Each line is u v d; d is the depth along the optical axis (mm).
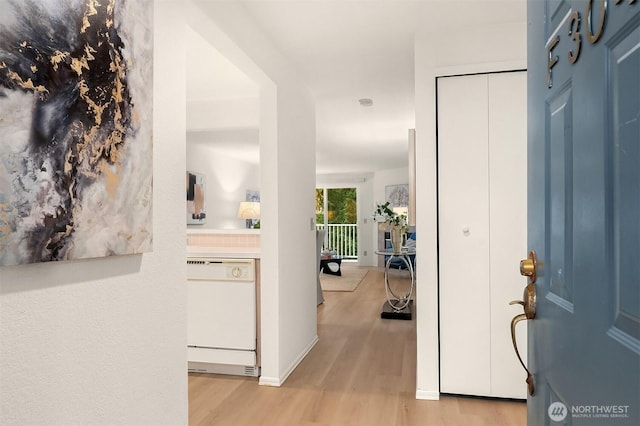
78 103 1029
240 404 2664
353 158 8406
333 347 3840
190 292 3244
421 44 2789
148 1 1340
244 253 3158
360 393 2822
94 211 1084
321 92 4074
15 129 860
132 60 1246
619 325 590
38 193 914
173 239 1546
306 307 3727
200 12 1934
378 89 3988
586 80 708
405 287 7188
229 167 7891
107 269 1191
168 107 1542
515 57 2652
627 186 566
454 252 2764
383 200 10586
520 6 2434
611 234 617
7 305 891
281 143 3109
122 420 1248
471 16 2562
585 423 703
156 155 1462
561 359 827
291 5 2410
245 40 2459
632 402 544
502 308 2703
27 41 891
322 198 11820
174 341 1536
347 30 2740
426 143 2781
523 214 2670
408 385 2955
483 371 2725
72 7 1017
